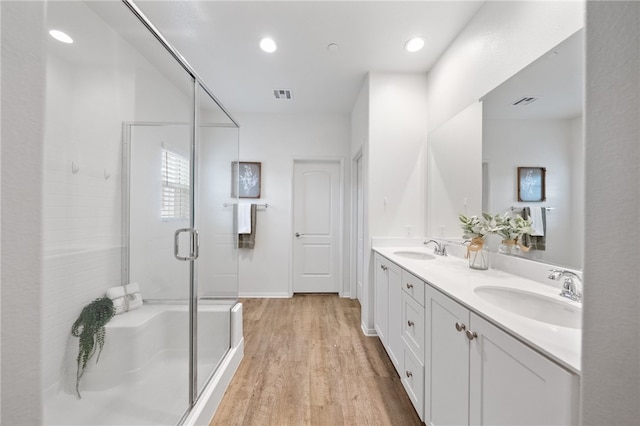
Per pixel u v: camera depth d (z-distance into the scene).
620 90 0.42
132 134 1.82
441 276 1.36
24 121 0.43
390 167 2.48
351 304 3.28
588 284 0.44
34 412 0.44
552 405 0.60
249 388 1.68
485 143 1.64
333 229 3.66
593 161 0.44
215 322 1.81
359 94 2.95
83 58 1.50
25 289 0.43
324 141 3.58
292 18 1.79
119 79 1.72
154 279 1.66
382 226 2.48
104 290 1.59
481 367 0.87
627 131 0.42
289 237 3.55
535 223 1.27
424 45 2.08
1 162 0.42
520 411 0.70
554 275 1.08
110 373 1.42
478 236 1.56
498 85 1.52
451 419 1.06
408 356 1.54
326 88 2.84
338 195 3.65
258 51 2.17
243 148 3.54
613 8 0.43
